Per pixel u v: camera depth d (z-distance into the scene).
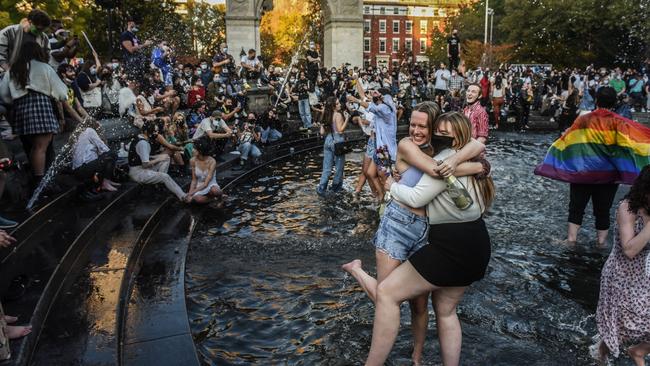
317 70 19.48
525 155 13.53
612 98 5.41
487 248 2.81
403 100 20.56
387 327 2.87
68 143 6.65
